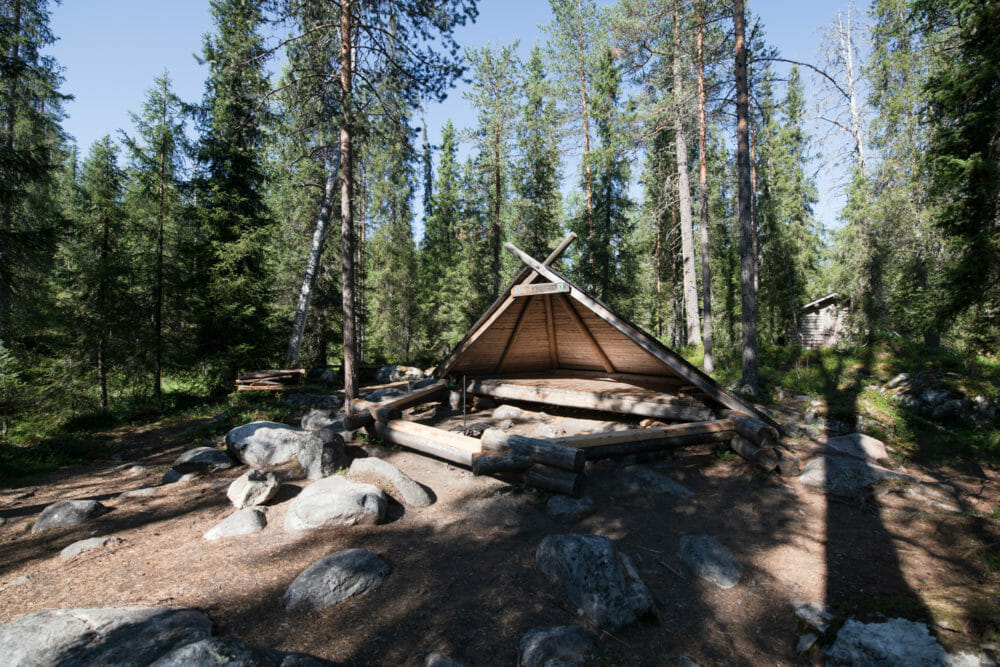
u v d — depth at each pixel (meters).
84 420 12.94
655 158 22.88
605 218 26.61
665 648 3.54
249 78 10.64
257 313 16.47
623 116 17.14
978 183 9.02
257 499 5.96
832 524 5.42
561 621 3.78
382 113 11.49
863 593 4.08
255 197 16.73
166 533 5.34
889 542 4.99
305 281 16.94
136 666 2.85
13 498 6.85
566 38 23.67
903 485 6.17
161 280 16.73
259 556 4.71
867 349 15.93
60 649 3.01
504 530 5.37
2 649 2.99
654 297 38.56
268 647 3.38
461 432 9.23
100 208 16.08
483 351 11.55
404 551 4.89
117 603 3.86
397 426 8.18
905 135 16.14
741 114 11.38
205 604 3.89
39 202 18.58
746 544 5.04
